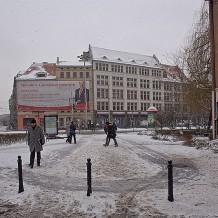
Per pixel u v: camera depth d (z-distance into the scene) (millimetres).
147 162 13172
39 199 7578
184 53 28078
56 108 70688
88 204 7082
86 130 55562
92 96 74438
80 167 12047
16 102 72125
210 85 25438
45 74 72438
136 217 6152
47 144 22859
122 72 80750
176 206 6746
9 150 18516
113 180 9656
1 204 7234
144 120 82188
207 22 24922
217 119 21000
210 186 8516
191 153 16125
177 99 33719
